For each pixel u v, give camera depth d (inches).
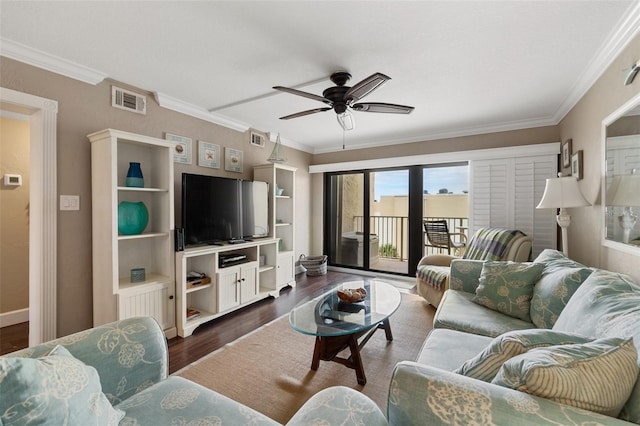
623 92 71.7
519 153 139.6
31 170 86.1
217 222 125.2
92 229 93.4
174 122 118.9
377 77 70.7
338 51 80.0
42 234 83.8
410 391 33.2
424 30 70.4
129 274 104.6
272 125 152.5
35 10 63.3
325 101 90.2
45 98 83.8
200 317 110.6
